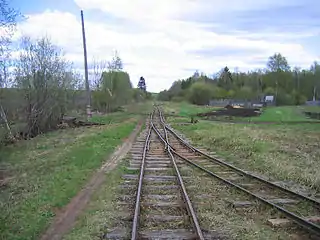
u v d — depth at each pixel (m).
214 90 104.25
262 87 106.38
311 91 102.88
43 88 30.59
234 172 14.12
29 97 29.81
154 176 13.24
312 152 18.64
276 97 96.31
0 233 7.74
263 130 30.61
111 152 19.30
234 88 108.56
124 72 67.19
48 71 31.16
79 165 15.27
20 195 10.95
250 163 15.96
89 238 7.61
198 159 17.14
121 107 75.19
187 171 14.15
